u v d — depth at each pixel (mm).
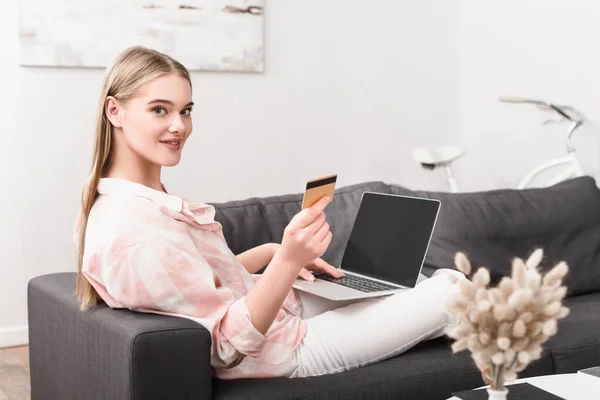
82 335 1808
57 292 2016
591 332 2154
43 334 2076
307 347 1853
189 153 4008
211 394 1674
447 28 4707
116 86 1819
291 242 1631
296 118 4305
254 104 4168
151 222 1720
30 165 3611
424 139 4707
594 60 3855
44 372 2080
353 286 2100
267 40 4180
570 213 2789
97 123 1857
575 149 3965
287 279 1652
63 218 3689
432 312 1900
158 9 3818
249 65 4086
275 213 2463
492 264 2631
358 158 4520
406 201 2291
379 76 4535
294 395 1708
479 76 4625
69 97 3664
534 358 1242
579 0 3920
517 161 4379
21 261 3625
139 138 1805
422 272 2574
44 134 3627
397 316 1896
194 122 4008
